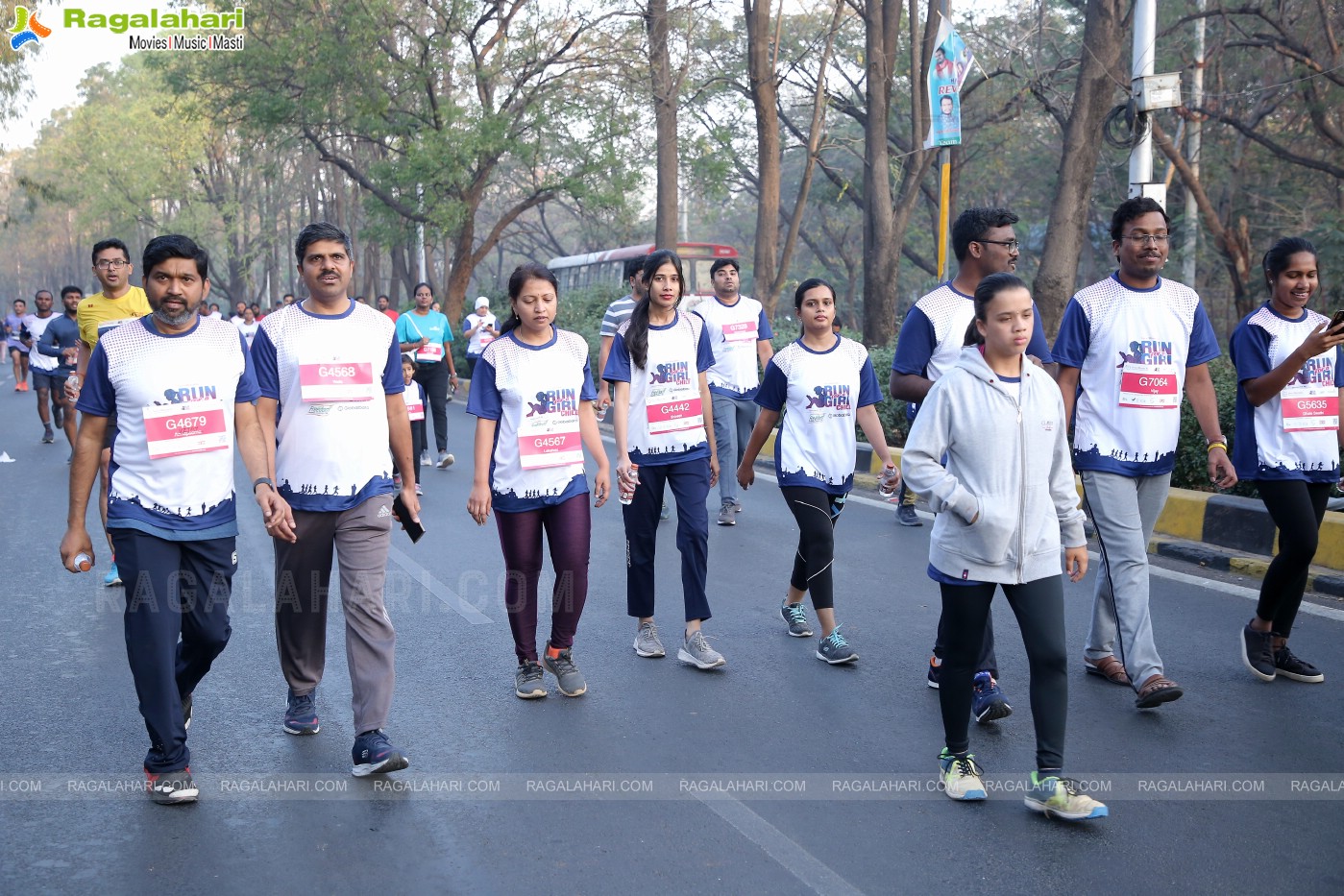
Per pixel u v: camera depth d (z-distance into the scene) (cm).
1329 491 532
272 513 407
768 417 572
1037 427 390
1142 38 1084
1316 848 368
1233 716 486
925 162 1745
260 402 427
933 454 396
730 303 920
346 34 2386
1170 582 712
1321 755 445
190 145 4969
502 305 2808
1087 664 546
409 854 363
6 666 558
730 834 379
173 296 395
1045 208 3078
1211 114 1741
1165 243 495
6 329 3850
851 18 2569
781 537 874
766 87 1828
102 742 459
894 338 1741
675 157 2091
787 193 3991
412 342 1217
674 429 561
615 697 516
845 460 564
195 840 372
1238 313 1886
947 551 400
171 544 399
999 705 468
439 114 2458
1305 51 1667
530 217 5716
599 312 2395
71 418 978
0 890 336
